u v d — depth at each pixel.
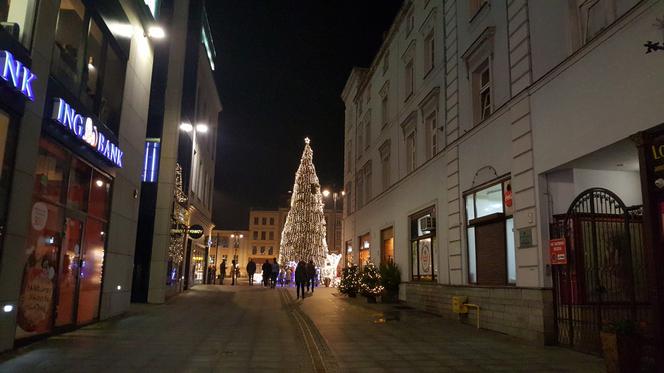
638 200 10.11
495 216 11.82
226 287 27.83
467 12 14.34
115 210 12.73
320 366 7.45
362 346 9.28
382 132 23.73
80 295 10.85
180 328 11.18
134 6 13.09
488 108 13.16
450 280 14.49
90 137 10.34
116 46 12.23
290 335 10.49
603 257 9.14
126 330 10.64
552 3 10.21
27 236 8.27
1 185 7.57
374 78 26.00
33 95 8.10
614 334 6.78
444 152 15.34
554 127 9.70
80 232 10.71
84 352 8.08
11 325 7.91
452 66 15.15
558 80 9.62
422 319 13.90
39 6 8.53
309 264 23.72
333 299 20.69
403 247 19.36
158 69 19.41
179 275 22.00
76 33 10.15
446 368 7.42
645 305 8.84
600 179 10.04
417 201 17.86
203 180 29.17
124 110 13.05
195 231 21.81
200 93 26.22
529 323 10.01
